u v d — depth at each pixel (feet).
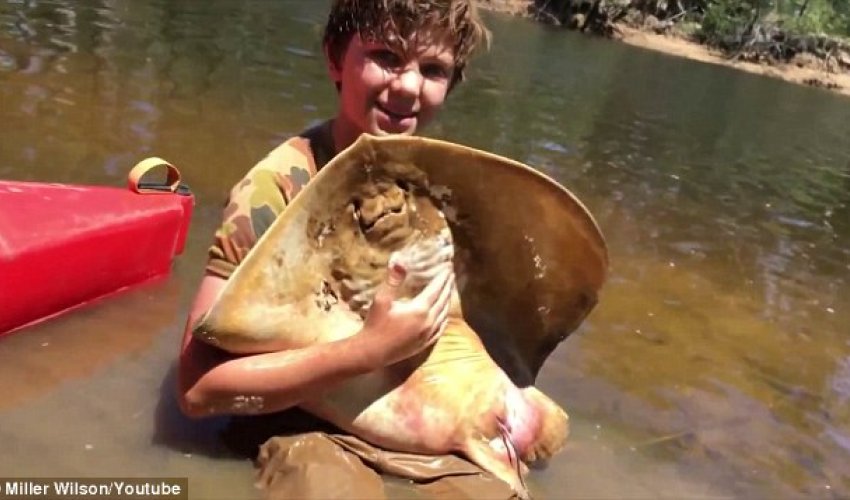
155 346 3.92
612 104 14.12
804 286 6.54
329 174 3.09
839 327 5.77
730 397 4.43
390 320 3.06
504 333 3.69
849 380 4.90
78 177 5.62
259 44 12.48
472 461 3.24
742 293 6.13
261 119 8.23
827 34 30.07
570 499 3.31
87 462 3.01
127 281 4.36
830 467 3.89
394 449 3.22
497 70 15.40
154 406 3.44
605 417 3.99
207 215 5.54
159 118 7.57
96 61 9.25
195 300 3.21
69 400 3.38
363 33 3.36
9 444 3.02
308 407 3.23
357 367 3.05
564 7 29.78
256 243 3.05
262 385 3.03
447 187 3.28
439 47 3.43
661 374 4.56
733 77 24.11
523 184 3.28
